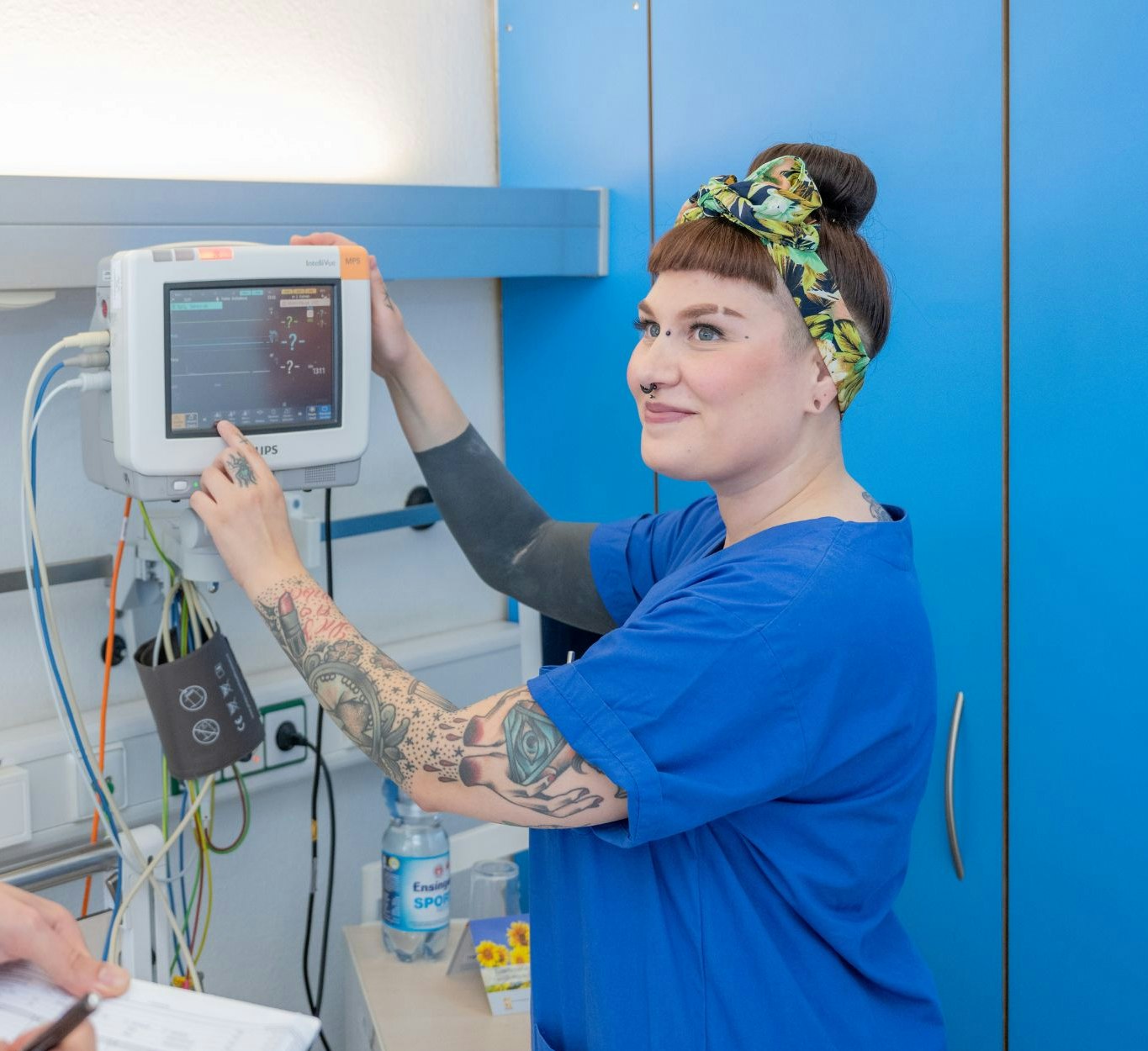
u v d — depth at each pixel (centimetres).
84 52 157
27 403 121
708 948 100
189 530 127
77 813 159
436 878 169
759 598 92
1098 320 132
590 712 90
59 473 162
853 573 95
